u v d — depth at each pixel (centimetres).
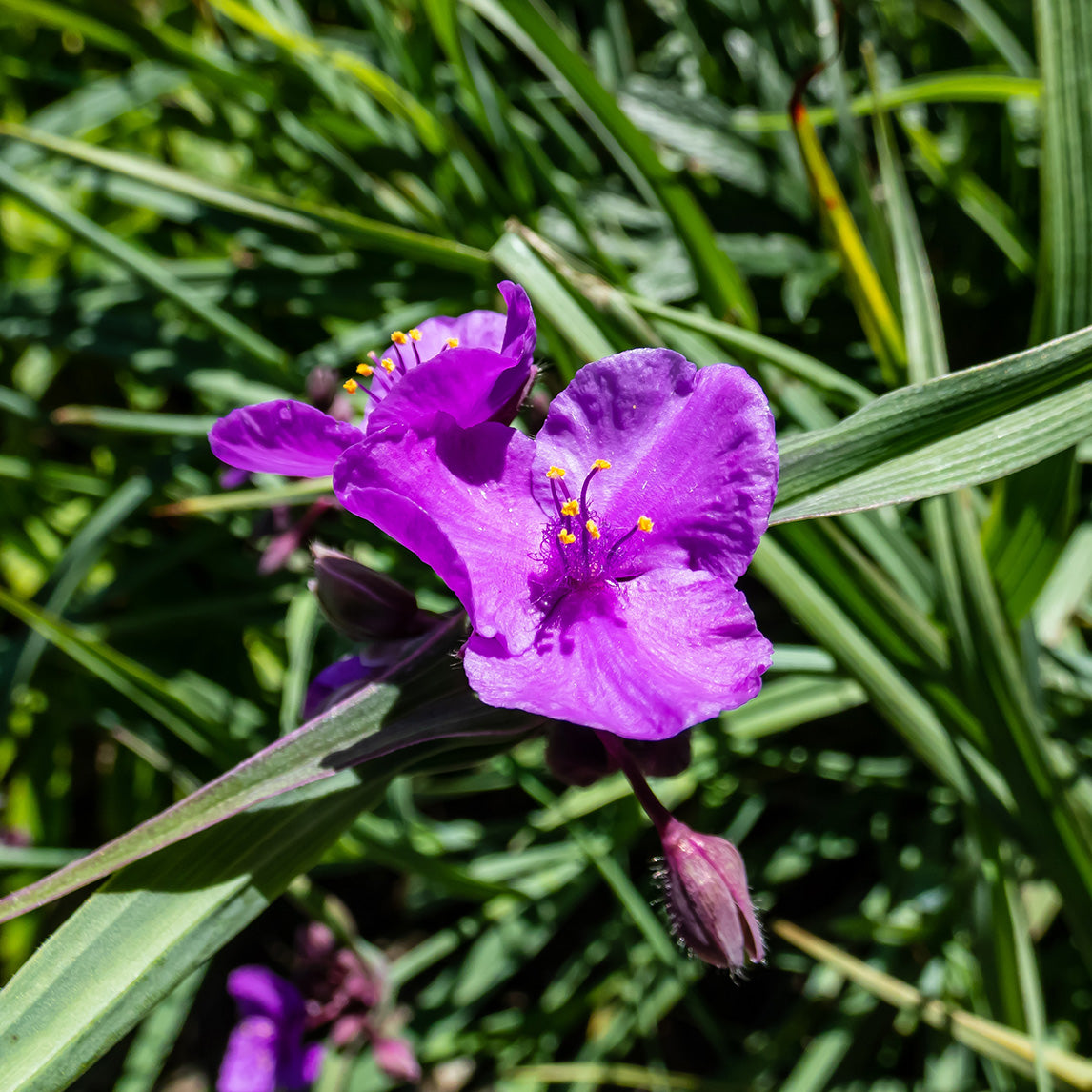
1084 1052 19
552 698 10
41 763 24
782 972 22
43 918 23
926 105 26
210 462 23
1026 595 15
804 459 12
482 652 11
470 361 10
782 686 20
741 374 11
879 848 22
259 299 23
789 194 24
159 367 23
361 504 10
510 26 19
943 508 15
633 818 20
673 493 11
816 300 23
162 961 11
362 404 20
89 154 19
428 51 22
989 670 15
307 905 18
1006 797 15
